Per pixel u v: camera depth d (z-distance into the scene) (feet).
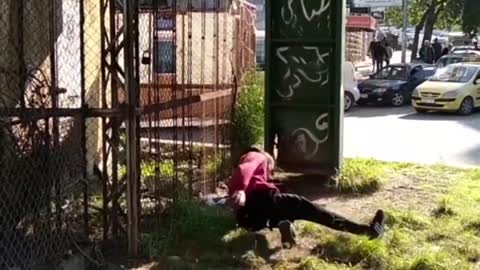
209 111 32.65
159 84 27.71
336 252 22.29
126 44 20.57
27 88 21.44
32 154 19.01
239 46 38.70
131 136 21.03
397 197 30.32
